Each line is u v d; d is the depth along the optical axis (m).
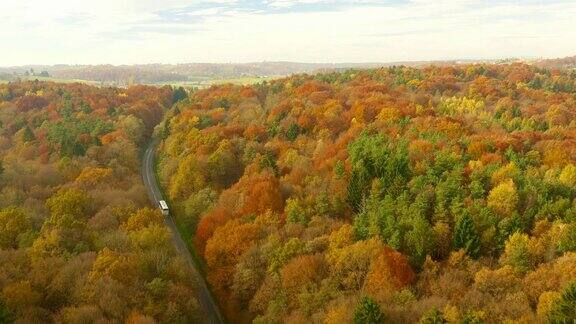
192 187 131.25
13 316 67.06
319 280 81.31
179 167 137.38
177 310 77.25
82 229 94.88
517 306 64.75
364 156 110.69
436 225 85.31
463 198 91.56
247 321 86.62
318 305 75.62
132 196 126.06
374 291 73.88
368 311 63.62
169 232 100.31
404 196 92.19
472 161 105.94
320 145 130.88
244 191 112.50
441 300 68.31
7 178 124.38
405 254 83.44
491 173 99.06
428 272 76.12
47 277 77.81
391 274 74.88
